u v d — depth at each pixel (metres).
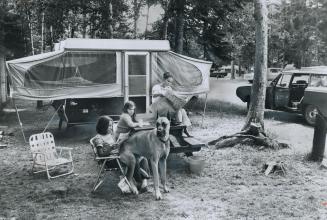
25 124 14.77
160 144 6.65
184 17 19.58
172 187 7.40
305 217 5.98
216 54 20.98
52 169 8.63
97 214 6.09
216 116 16.19
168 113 8.77
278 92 15.32
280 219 5.91
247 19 20.92
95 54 12.04
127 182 6.93
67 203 6.58
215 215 6.06
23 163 9.30
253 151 10.23
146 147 6.73
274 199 6.77
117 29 22.86
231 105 19.61
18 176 8.23
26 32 23.06
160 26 21.81
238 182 7.70
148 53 12.77
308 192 7.16
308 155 9.42
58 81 11.67
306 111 14.05
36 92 11.47
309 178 8.03
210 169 8.64
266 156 9.71
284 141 11.29
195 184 7.61
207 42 20.41
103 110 12.42
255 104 11.10
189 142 8.52
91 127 14.14
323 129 9.12
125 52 12.39
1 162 9.38
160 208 6.33
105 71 12.23
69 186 7.52
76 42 11.80
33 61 11.38
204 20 19.80
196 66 13.60
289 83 14.90
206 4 18.36
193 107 18.41
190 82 13.55
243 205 6.48
